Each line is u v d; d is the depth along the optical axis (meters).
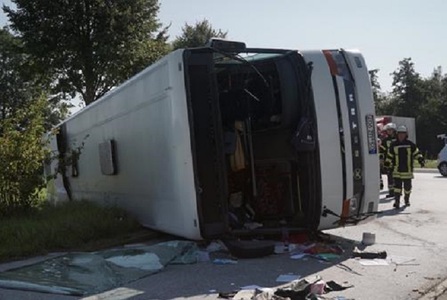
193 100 7.45
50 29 25.80
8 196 9.83
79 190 13.68
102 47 25.97
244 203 8.73
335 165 7.62
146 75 8.62
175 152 7.52
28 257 7.84
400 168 12.40
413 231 9.08
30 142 10.02
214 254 7.50
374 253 7.11
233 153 8.38
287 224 8.19
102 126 11.46
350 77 7.96
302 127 7.49
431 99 75.12
